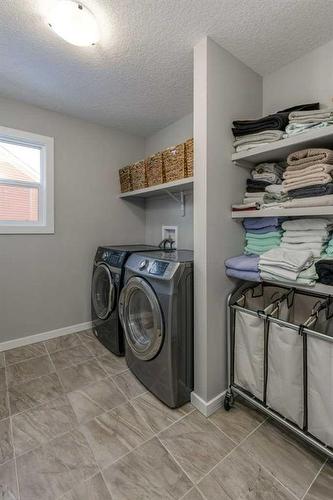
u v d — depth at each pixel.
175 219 2.61
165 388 1.54
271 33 1.40
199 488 1.07
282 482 1.09
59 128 2.42
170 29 1.37
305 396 1.16
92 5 1.23
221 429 1.38
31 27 1.37
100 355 2.17
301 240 1.35
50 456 1.21
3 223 2.27
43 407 1.54
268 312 1.33
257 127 1.46
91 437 1.33
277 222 1.47
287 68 1.66
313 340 1.11
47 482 1.09
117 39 1.45
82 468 1.15
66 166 2.49
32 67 1.72
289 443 1.29
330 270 1.12
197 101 1.48
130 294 1.84
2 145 2.26
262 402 1.36
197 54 1.48
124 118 2.52
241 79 1.62
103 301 2.41
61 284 2.54
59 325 2.54
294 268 1.20
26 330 2.37
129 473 1.13
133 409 1.53
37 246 2.39
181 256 1.77
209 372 1.50
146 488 1.07
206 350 1.48
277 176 1.53
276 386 1.27
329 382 1.07
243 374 1.45
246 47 1.50
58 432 1.36
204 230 1.46
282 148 1.37
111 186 2.79
